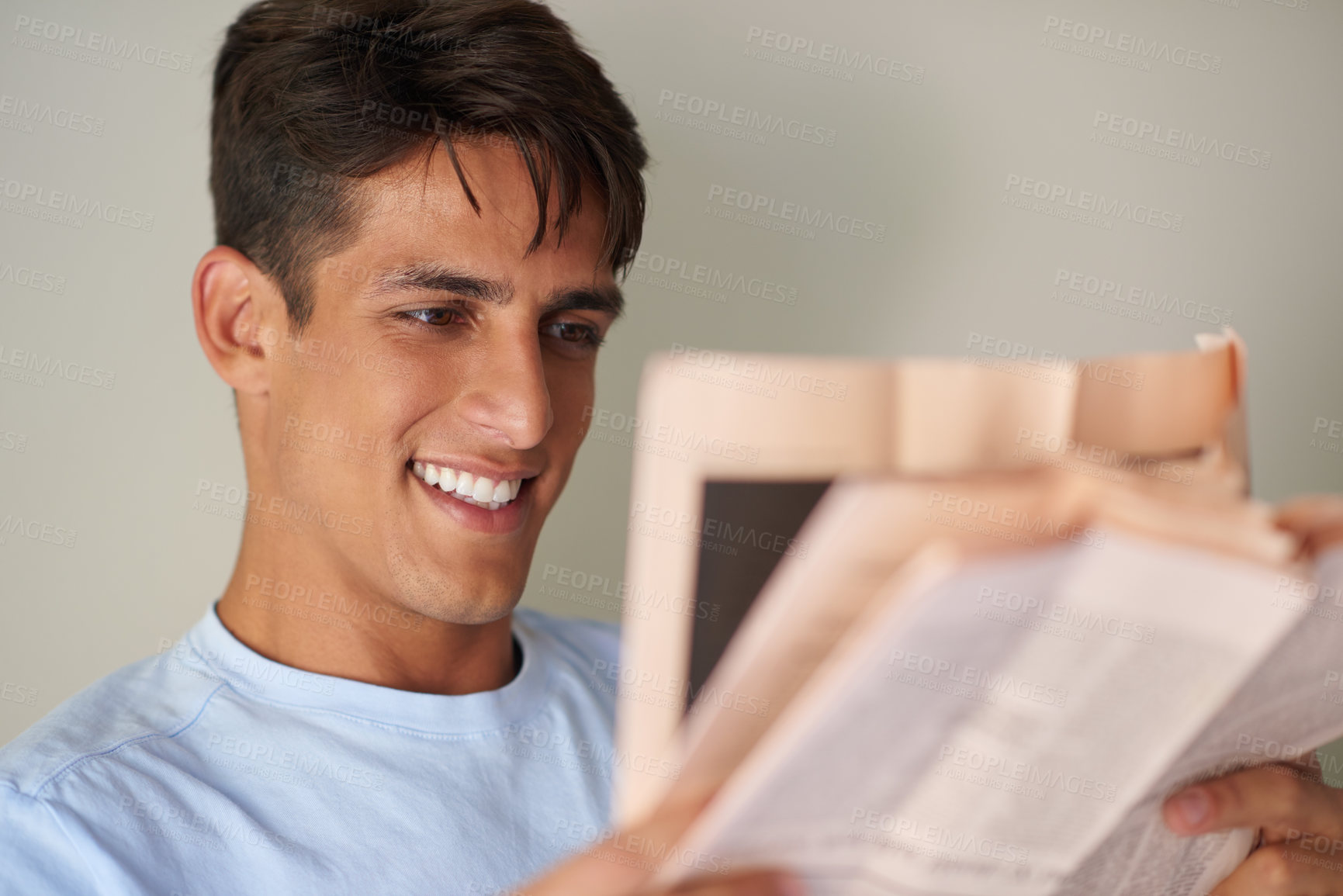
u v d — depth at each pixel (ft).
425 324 2.70
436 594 2.82
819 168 4.40
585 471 4.54
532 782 2.99
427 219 2.63
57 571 3.97
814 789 1.46
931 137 4.44
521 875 2.78
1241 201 4.63
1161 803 1.85
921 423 1.44
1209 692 1.52
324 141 2.63
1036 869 1.74
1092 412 1.50
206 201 3.95
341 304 2.70
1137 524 1.31
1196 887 2.09
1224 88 4.55
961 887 1.70
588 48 4.11
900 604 1.24
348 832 2.62
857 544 1.29
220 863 2.46
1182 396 1.55
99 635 4.04
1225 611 1.40
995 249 4.56
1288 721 1.79
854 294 4.50
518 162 2.67
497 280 2.66
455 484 2.79
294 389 2.80
